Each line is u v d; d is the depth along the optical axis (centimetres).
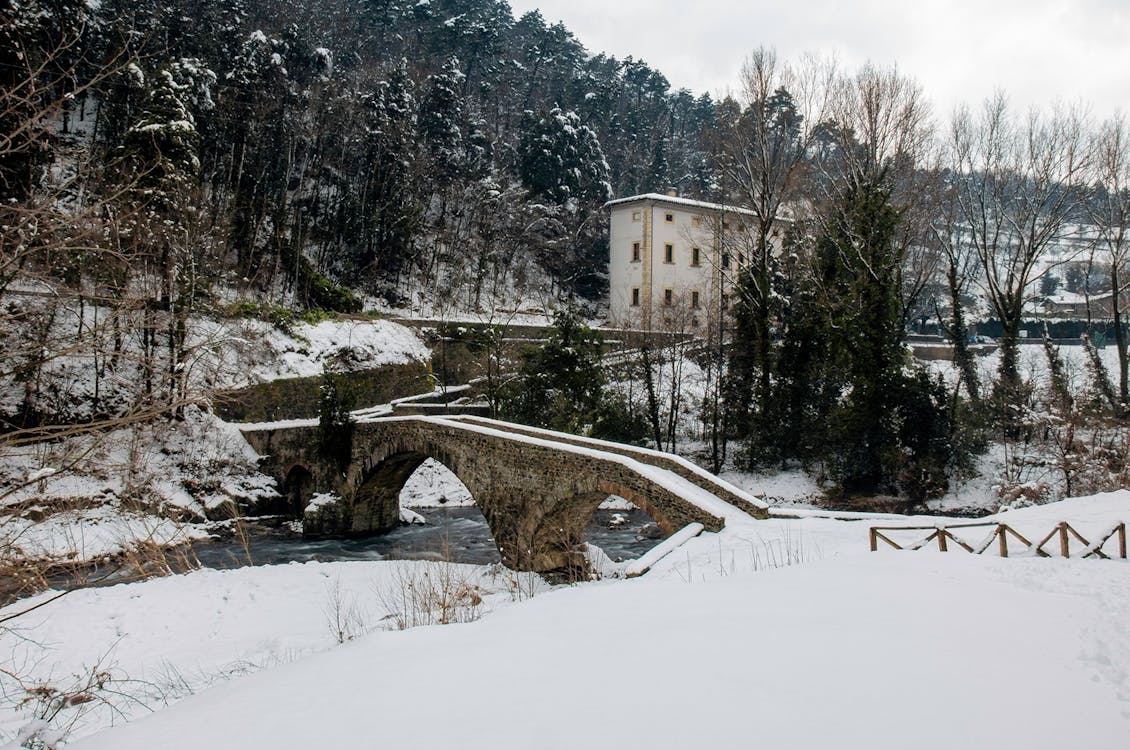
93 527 1512
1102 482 2759
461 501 3962
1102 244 5200
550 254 6800
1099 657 729
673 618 952
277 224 4847
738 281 4028
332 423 3362
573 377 3784
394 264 5809
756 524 1919
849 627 859
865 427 3334
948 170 4347
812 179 4497
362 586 2206
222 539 3116
